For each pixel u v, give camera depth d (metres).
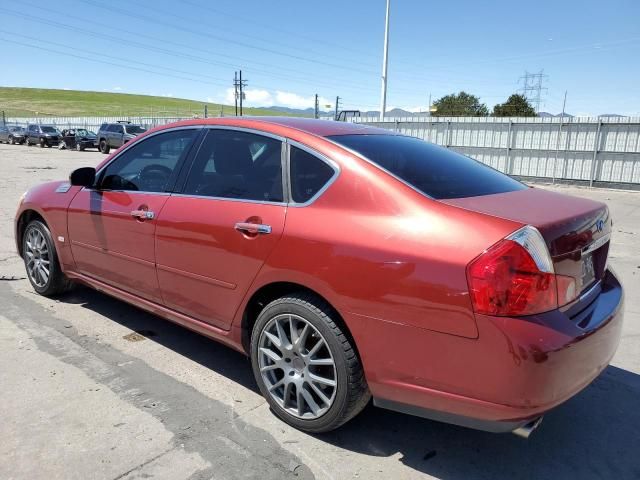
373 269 2.43
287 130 3.06
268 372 2.96
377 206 2.55
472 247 2.23
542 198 2.86
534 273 2.16
